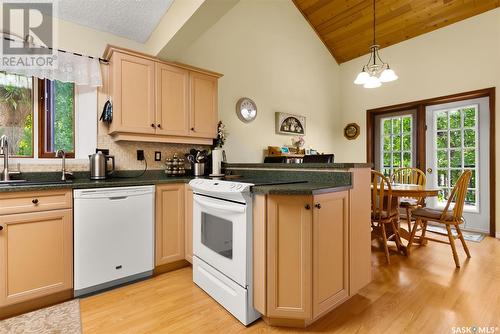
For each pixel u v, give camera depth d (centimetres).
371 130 464
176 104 254
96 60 230
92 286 187
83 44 238
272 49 394
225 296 170
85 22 234
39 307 172
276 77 398
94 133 242
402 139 429
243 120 354
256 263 155
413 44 406
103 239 191
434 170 393
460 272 221
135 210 205
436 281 205
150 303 179
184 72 260
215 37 327
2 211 155
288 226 146
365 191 183
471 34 351
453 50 366
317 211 147
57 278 175
